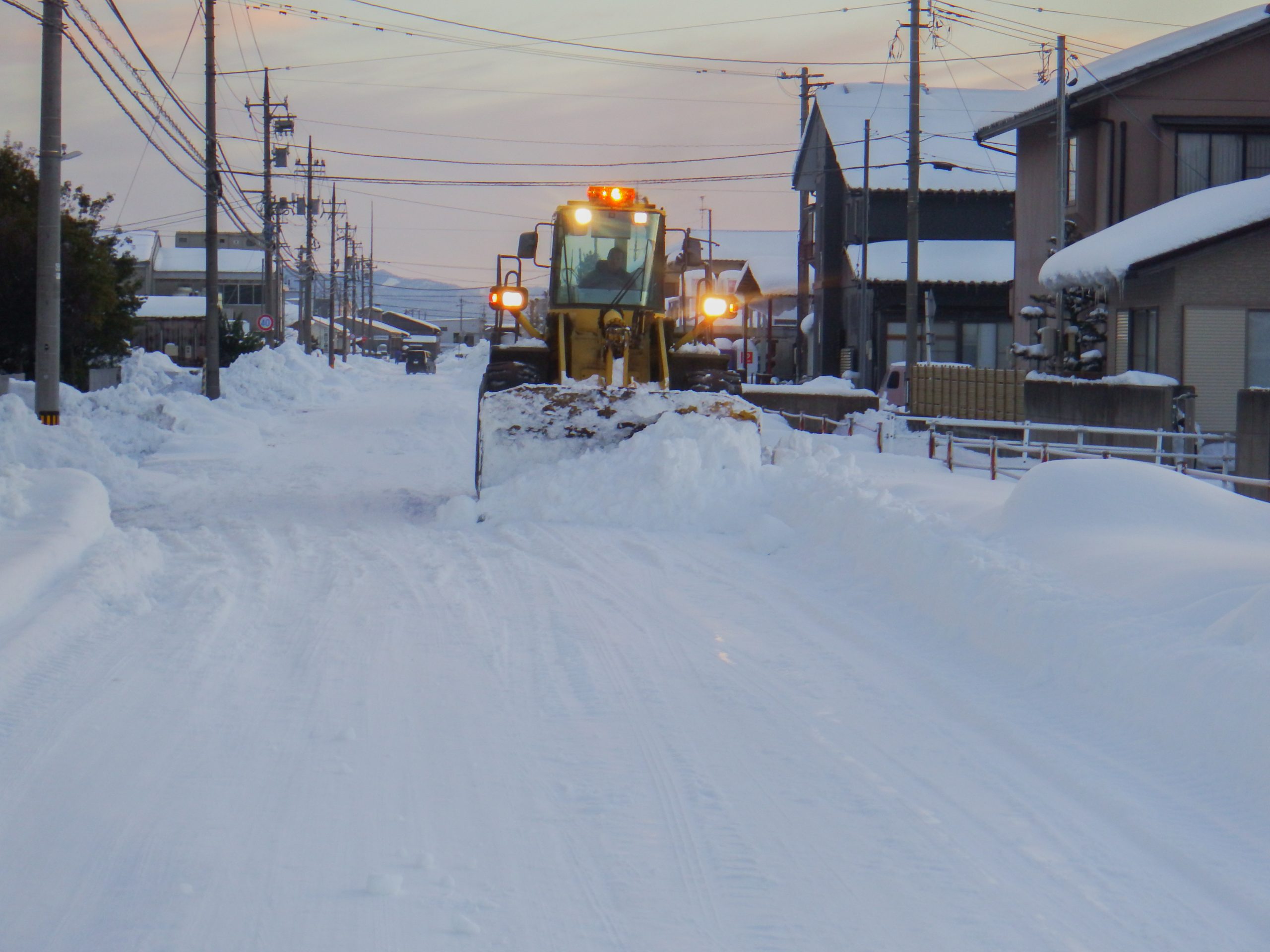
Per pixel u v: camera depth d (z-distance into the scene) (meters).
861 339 167.12
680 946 14.92
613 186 63.09
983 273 182.00
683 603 35.50
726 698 25.75
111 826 18.36
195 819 18.70
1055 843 18.31
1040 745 22.64
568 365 63.59
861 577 38.16
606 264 63.06
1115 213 116.50
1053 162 132.62
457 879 16.77
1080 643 26.86
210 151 127.81
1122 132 115.94
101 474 64.75
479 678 27.17
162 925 15.22
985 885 16.77
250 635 31.00
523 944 14.91
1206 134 116.38
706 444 52.12
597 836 18.34
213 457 85.12
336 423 121.69
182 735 22.80
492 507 51.69
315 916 15.55
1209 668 23.22
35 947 14.66
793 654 29.69
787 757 22.03
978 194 196.00
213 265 130.75
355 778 20.67
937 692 26.34
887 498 42.75
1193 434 75.69
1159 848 18.11
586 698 25.69
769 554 44.12
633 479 51.34
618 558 42.69
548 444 54.06
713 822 18.92
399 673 27.47
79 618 31.33
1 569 33.97
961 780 21.00
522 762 21.62
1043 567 33.62
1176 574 30.02
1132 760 21.89
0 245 121.75
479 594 36.59
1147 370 100.06
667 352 63.34
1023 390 108.50
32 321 124.50
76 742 22.28
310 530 49.91
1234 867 17.39
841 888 16.62
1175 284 93.25
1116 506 38.97
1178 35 126.31
